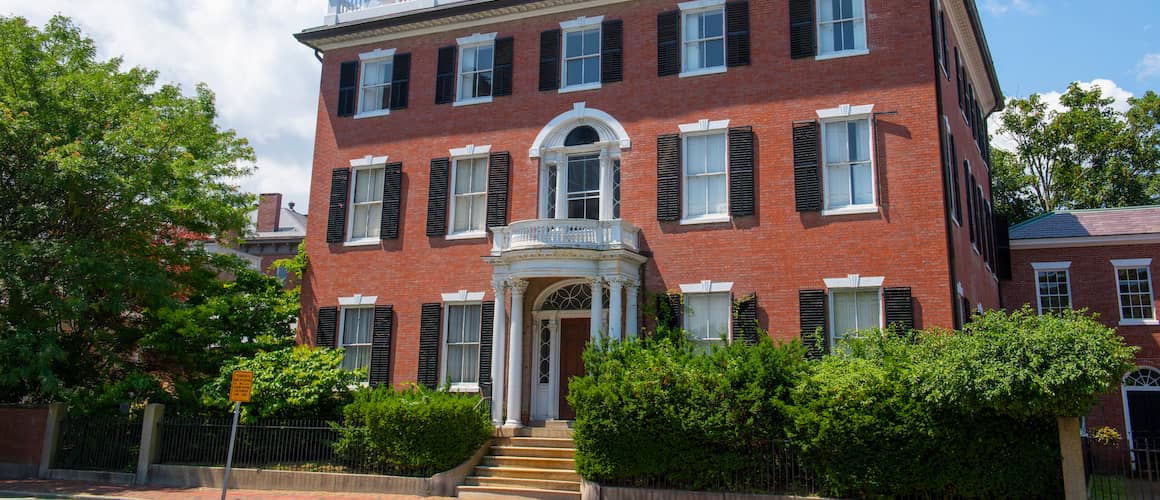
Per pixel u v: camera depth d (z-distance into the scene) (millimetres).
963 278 21719
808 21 22375
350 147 26812
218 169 25953
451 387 23828
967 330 16156
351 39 27516
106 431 22141
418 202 25547
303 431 21047
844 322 20812
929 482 15758
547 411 23141
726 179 22469
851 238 20953
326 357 22500
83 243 22391
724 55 23188
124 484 20969
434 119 25906
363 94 27234
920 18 21484
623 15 24391
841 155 21625
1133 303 27781
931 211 20406
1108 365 13891
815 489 16750
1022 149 44062
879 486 16016
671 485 17766
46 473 21844
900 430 15867
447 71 26078
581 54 24859
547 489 18875
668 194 22750
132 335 24922
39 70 23984
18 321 22438
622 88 23938
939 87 21203
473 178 25266
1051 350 14180
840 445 16281
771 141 22125
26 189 23203
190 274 26219
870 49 21750
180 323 24484
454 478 19422
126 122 24172
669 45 23688
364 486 19656
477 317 24266
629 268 21938
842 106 21641
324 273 26188
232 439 16859
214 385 22016
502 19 25703
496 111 25188
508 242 22375
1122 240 28156
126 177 23125
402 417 19656
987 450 15445
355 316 25766
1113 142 41219
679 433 17516
